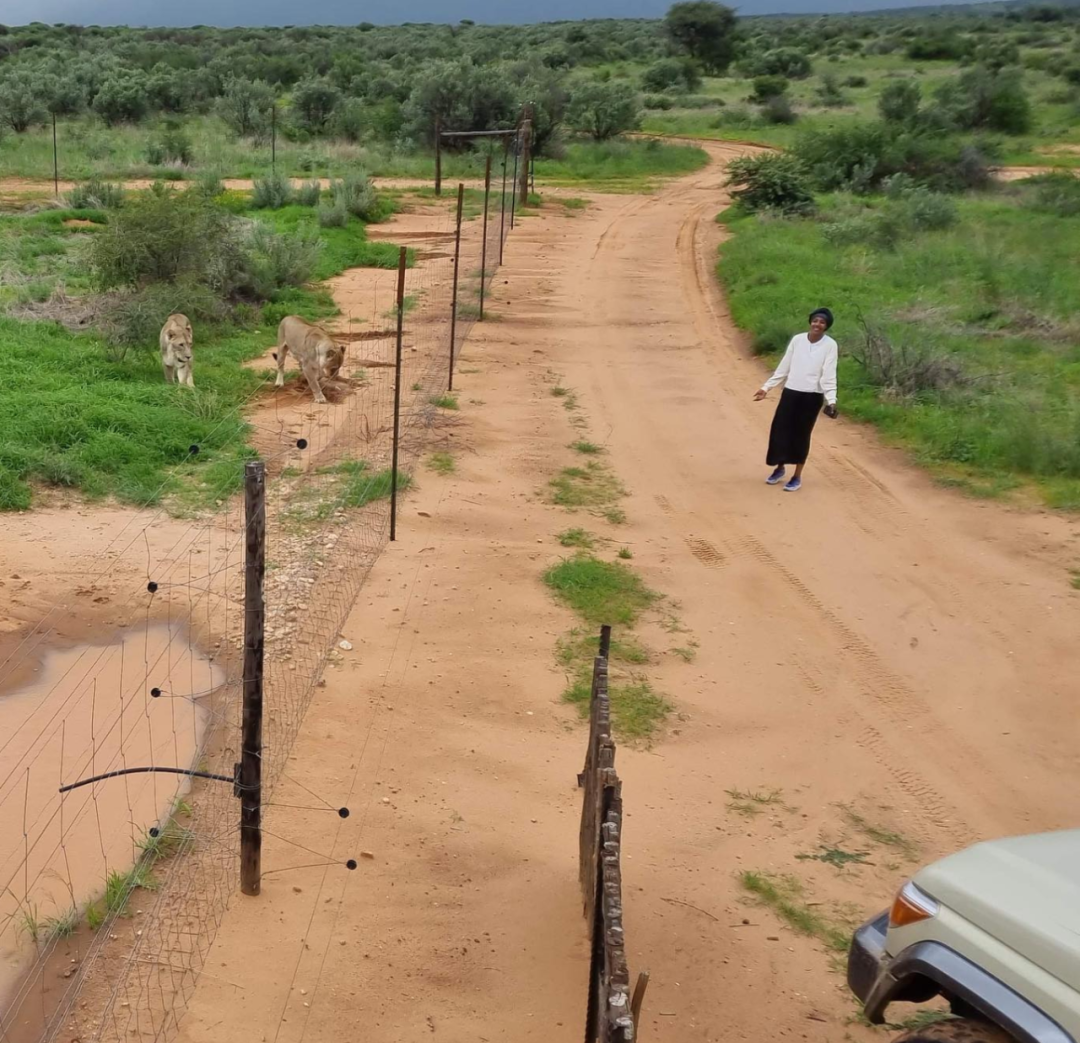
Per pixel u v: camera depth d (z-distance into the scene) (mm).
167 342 12766
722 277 23094
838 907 5352
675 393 14961
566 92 46656
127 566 8391
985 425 12898
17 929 4719
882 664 7898
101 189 27688
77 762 5914
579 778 5207
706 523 10352
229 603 7859
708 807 6070
